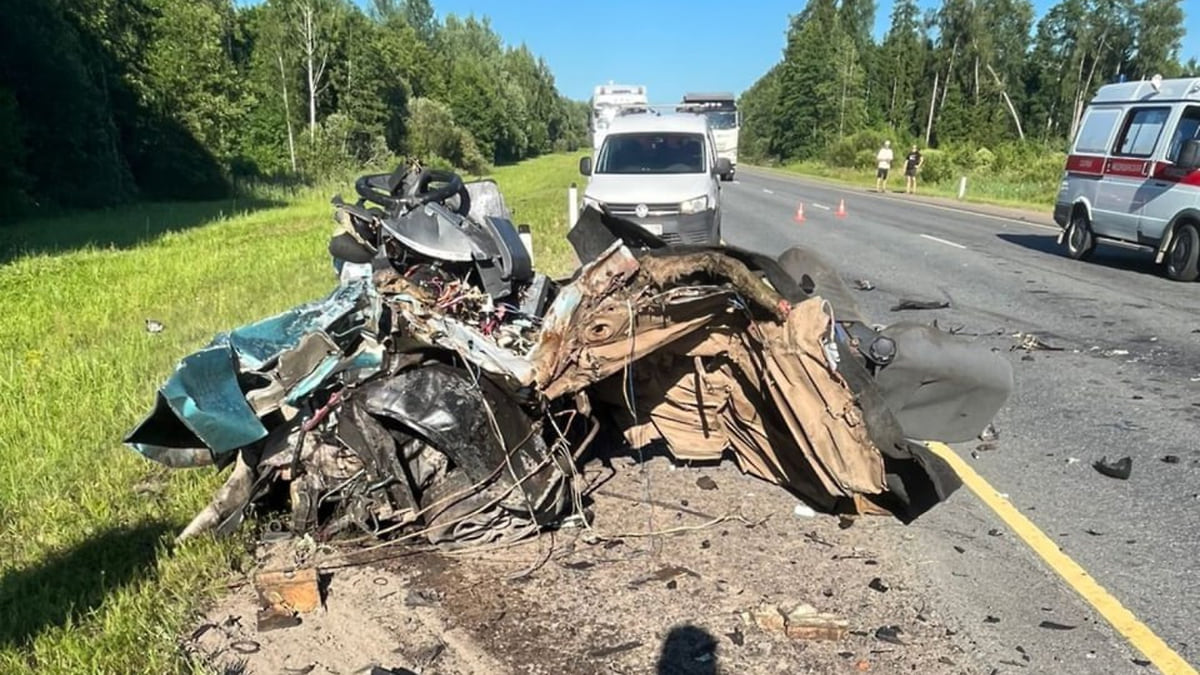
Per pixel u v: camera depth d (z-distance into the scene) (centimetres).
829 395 389
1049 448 550
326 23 5228
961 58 7700
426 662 325
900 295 1070
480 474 395
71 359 722
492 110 7881
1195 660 325
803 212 2322
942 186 3731
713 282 400
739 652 331
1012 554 409
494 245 469
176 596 365
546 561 402
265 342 412
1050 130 7606
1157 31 7219
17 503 453
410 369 404
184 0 3975
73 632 333
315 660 327
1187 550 412
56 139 2894
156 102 3628
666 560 404
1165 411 621
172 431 400
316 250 1495
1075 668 320
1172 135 1226
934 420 430
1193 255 1161
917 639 339
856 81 7431
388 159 5391
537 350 405
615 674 317
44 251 1636
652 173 1298
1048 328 888
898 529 436
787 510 458
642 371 465
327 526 413
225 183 3856
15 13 2752
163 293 1094
